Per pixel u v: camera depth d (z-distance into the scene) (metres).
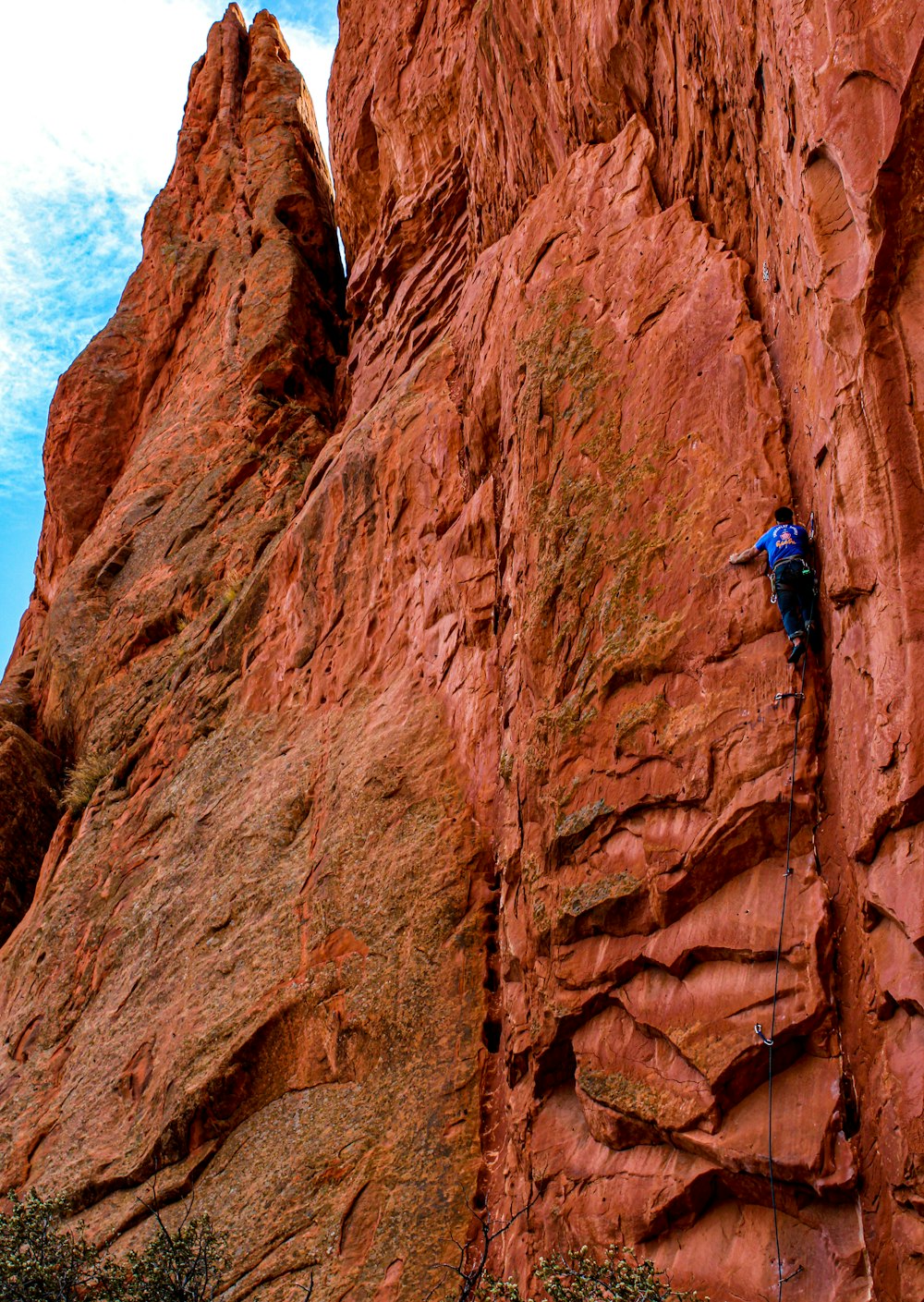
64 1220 12.55
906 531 6.59
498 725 12.13
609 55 12.23
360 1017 11.34
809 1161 6.63
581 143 13.51
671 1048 7.87
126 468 27.53
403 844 12.35
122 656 22.23
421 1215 9.52
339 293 29.12
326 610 16.72
